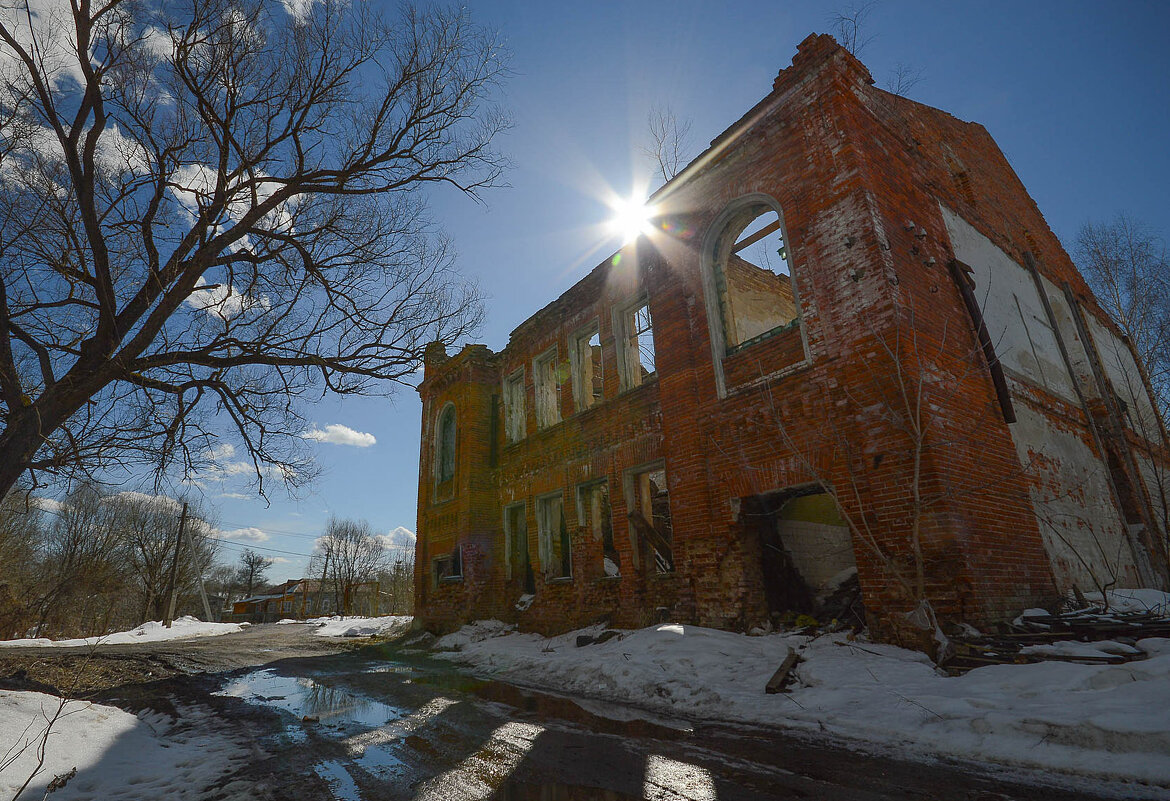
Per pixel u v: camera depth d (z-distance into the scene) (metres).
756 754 4.56
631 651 8.48
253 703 8.29
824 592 10.41
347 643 19.08
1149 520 11.88
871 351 8.09
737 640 7.90
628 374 13.41
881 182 9.11
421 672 11.00
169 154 7.65
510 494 17.11
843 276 8.63
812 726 5.22
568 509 14.39
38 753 5.04
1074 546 9.67
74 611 32.44
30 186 7.32
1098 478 11.70
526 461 16.55
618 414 13.12
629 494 12.57
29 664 13.49
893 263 8.40
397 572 62.62
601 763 4.57
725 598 9.59
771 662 7.12
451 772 4.54
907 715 4.94
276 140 8.23
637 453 12.38
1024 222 14.60
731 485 9.83
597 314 14.49
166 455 8.20
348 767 4.82
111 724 6.54
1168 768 3.41
